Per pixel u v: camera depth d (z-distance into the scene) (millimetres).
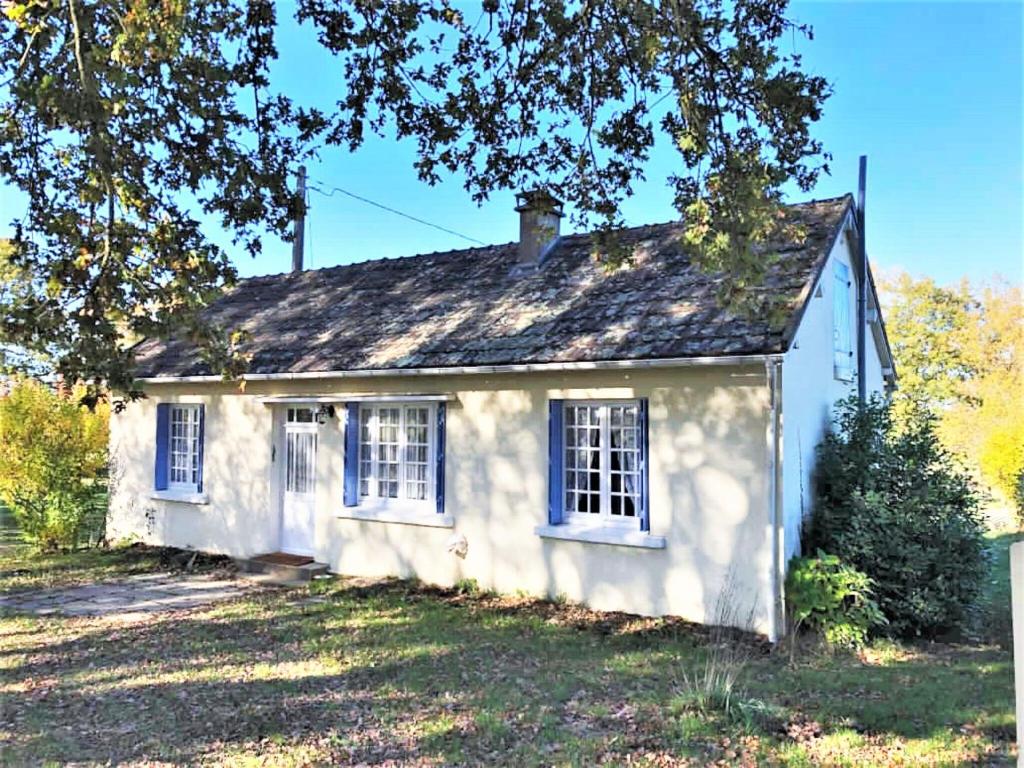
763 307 5969
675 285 10406
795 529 8914
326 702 6488
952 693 6668
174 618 9672
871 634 8711
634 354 9102
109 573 12789
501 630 8930
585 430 10273
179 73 6055
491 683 6984
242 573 12664
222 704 6445
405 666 7539
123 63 5395
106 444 15148
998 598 10914
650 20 5887
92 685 6961
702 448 9102
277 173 7957
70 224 7250
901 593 8703
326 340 13141
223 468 13977
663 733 5746
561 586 10125
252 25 7461
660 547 9273
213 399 14195
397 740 5652
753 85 6152
